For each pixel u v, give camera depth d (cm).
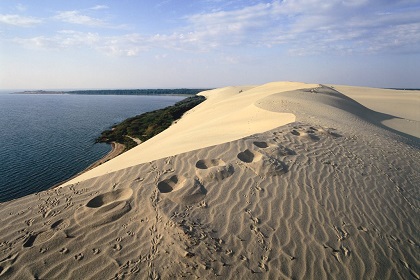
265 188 559
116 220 466
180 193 523
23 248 407
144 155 866
